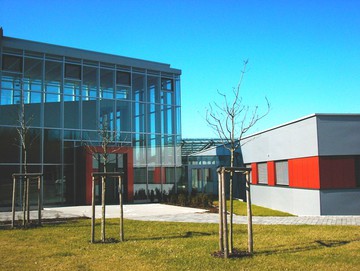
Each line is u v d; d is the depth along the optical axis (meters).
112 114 28.78
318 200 18.00
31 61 25.81
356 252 9.70
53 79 26.52
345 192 18.05
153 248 10.53
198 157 33.09
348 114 18.22
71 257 9.52
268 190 24.05
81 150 26.55
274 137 23.05
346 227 14.01
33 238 12.28
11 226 14.76
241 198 29.92
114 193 28.23
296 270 8.07
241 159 29.86
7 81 24.72
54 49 26.52
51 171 25.72
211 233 13.23
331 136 18.11
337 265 8.43
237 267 8.34
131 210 22.61
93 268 8.46
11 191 24.00
